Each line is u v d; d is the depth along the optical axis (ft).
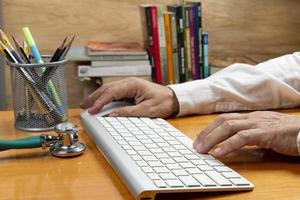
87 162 2.37
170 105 3.16
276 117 2.57
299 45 6.19
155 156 2.27
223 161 2.32
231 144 2.32
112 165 2.26
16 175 2.17
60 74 2.93
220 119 2.52
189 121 3.10
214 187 1.94
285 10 6.12
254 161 2.34
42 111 2.88
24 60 2.96
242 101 3.29
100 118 2.96
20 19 5.53
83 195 1.97
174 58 5.32
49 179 2.14
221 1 5.94
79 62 5.39
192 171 2.08
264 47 6.16
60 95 2.93
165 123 2.91
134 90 3.19
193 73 5.40
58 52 3.00
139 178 1.98
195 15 5.31
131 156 2.26
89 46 5.33
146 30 5.33
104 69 5.20
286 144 2.35
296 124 2.42
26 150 2.51
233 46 6.09
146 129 2.75
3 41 3.11
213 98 3.26
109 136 2.59
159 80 5.30
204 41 5.39
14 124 3.01
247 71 3.43
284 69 3.50
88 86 5.60
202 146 2.36
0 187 2.04
